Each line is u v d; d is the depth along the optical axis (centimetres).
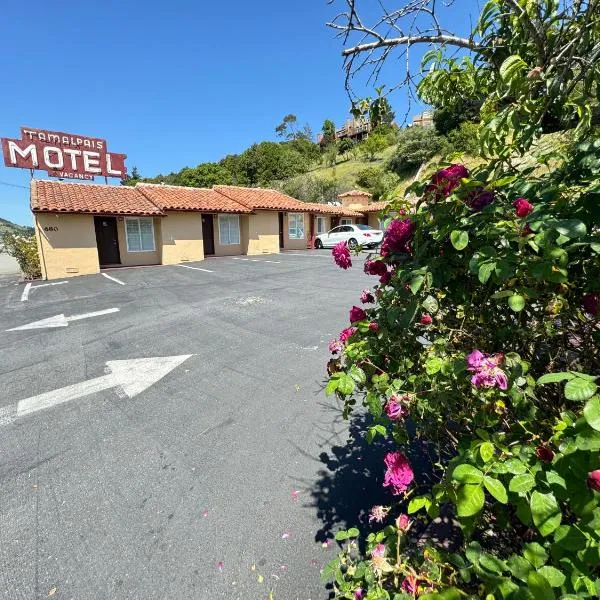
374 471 262
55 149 1541
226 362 476
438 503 124
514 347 151
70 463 288
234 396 386
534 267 120
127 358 502
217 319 677
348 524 219
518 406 123
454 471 109
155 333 607
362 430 314
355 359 164
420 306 150
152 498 248
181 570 196
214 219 1842
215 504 241
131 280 1162
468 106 238
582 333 139
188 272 1305
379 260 179
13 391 414
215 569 195
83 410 368
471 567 108
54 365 486
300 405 362
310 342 538
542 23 174
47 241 1290
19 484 266
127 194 1628
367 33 198
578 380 96
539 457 107
